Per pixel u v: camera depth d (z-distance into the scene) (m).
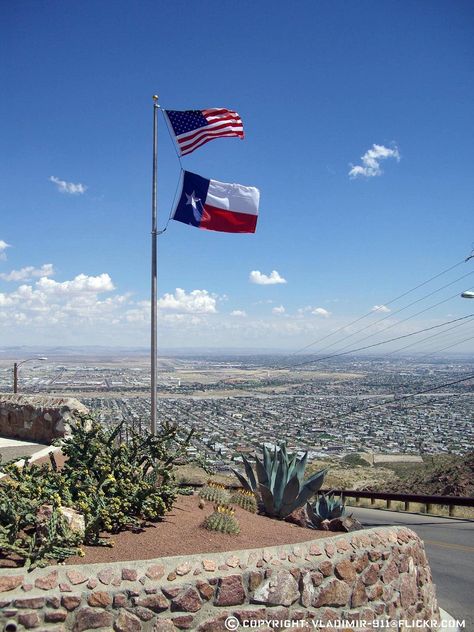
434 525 15.18
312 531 7.12
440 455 37.06
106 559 5.05
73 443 6.79
